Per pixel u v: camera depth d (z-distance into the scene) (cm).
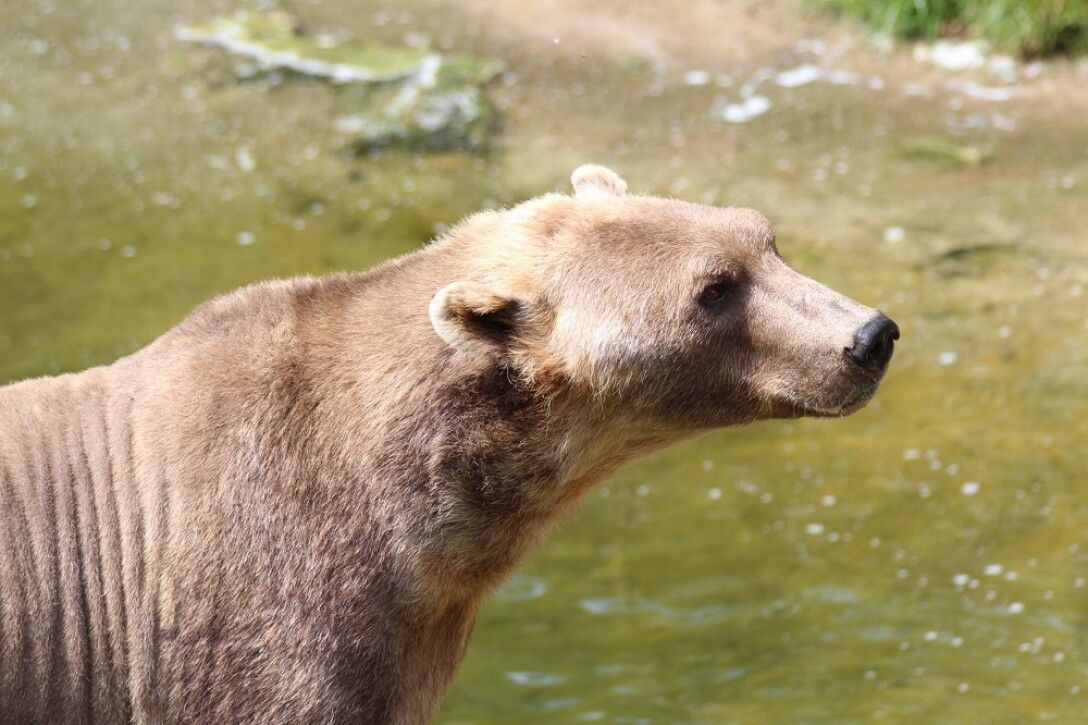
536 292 806
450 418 794
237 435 784
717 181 1833
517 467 808
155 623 784
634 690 1143
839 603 1235
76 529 784
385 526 786
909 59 2092
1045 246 1681
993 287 1627
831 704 1110
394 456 788
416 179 1886
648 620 1233
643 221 820
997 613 1204
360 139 1944
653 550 1323
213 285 1695
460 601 829
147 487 785
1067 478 1355
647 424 823
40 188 1862
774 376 804
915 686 1126
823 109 1984
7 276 1709
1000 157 1862
